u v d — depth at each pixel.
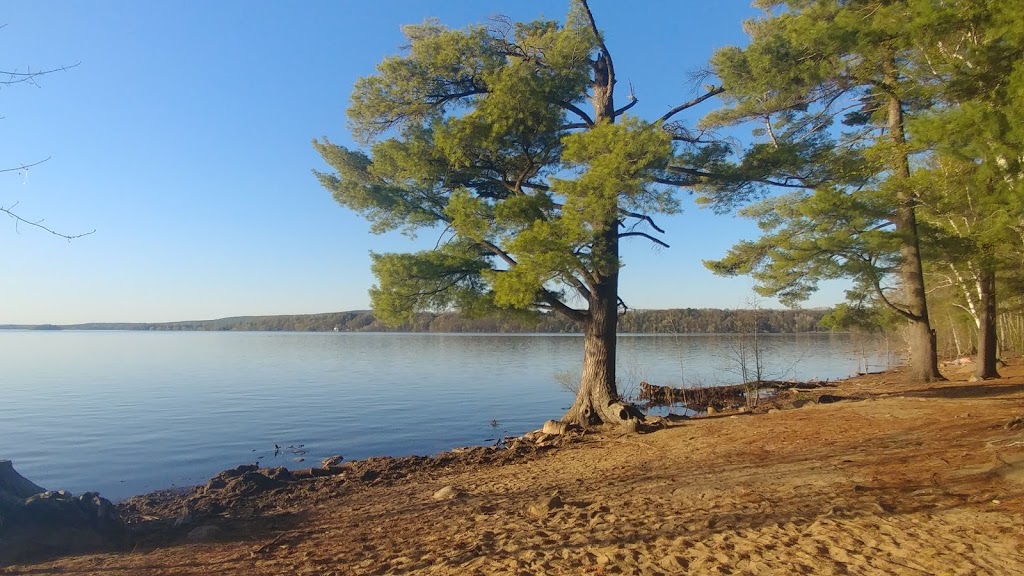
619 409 14.77
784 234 14.81
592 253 12.88
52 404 26.97
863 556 4.72
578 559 5.46
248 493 10.82
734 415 15.66
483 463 12.62
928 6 8.75
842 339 82.69
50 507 7.45
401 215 15.20
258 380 38.41
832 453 8.94
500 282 12.34
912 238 13.65
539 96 13.39
